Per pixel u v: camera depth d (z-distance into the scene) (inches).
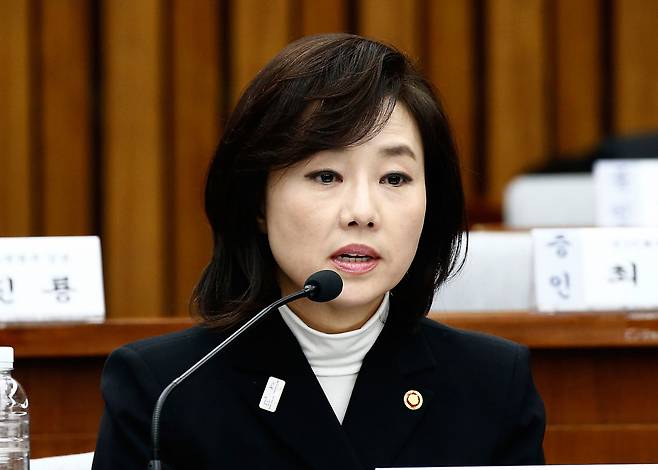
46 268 317.7
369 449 239.0
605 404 332.5
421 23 722.2
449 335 258.2
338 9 705.6
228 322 244.1
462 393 248.8
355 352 246.1
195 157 689.0
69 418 319.9
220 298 249.3
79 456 257.4
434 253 254.4
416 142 234.4
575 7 729.0
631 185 434.6
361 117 225.3
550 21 729.0
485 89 725.9
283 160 226.7
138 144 682.2
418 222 232.7
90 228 681.6
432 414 245.3
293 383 240.1
